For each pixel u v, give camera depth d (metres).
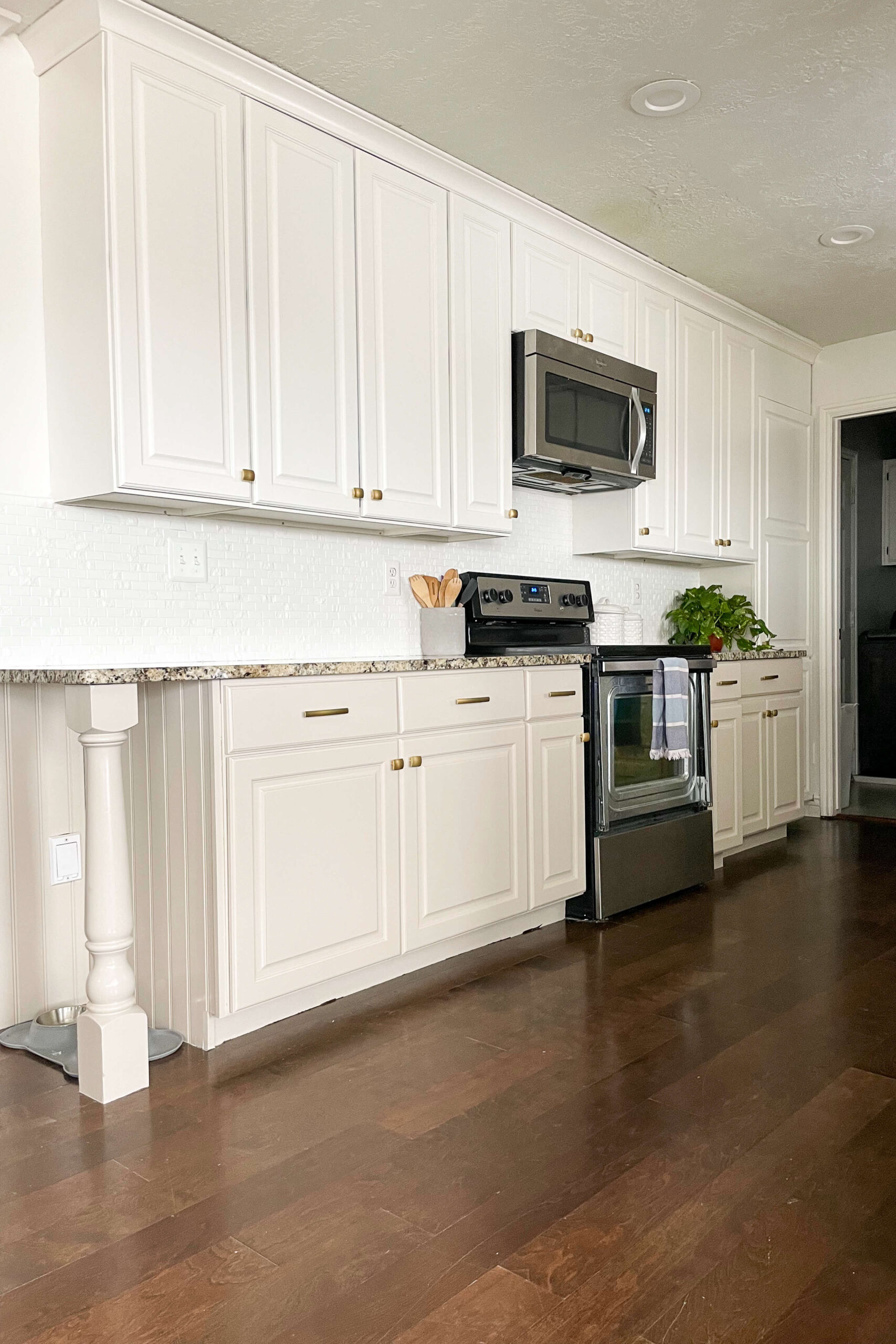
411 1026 2.34
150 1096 1.98
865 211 3.40
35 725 2.38
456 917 2.78
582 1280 1.38
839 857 4.20
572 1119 1.86
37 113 2.35
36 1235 1.50
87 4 2.14
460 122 2.76
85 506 2.44
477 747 2.85
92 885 2.01
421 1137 1.79
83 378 2.26
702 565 4.75
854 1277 1.38
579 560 4.11
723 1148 1.74
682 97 2.64
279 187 2.52
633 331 3.81
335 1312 1.31
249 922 2.21
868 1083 2.01
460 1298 1.34
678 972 2.71
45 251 2.35
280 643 2.91
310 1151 1.75
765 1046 2.20
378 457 2.80
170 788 2.25
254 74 2.43
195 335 2.33
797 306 4.42
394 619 3.28
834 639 5.12
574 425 3.39
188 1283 1.38
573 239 3.50
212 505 2.48
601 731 3.28
